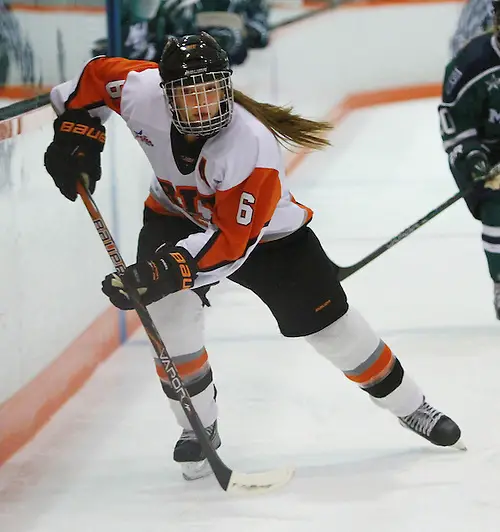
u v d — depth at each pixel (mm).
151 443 10070
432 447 9516
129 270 7109
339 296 8562
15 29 10055
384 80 40781
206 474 9086
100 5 12891
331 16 34406
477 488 8555
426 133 33656
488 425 10062
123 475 9266
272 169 7262
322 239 19719
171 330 8461
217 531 7980
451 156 12594
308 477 8945
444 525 7895
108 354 13141
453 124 12523
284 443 9836
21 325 9977
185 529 8047
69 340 11508
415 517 8055
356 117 37656
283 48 28000
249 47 23906
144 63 8328
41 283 10586
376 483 8742
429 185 25109
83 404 11312
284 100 28453
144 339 13992
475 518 7996
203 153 7340
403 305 14969
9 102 9867
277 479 7676
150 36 15117
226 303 15719
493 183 12094
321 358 12617
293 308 8445
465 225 20484
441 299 15242
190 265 7219
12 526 8242
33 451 9914
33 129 10422
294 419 10492
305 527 7965
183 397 7582
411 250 18453
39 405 10469
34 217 10414
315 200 23734
